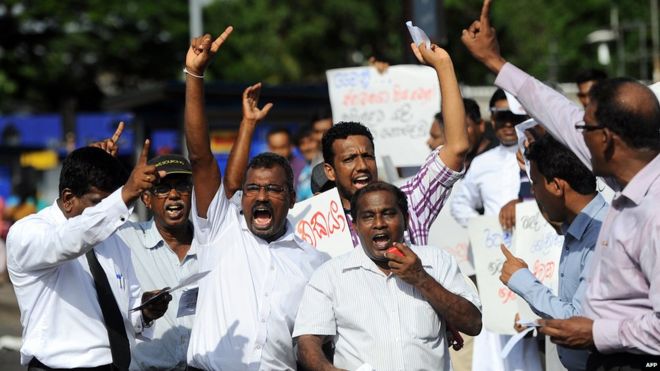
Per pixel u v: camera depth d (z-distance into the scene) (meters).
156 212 17.84
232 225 16.03
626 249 12.42
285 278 15.89
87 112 127.25
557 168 14.54
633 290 12.47
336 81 27.39
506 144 22.25
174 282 17.75
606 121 12.42
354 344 14.48
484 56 14.20
